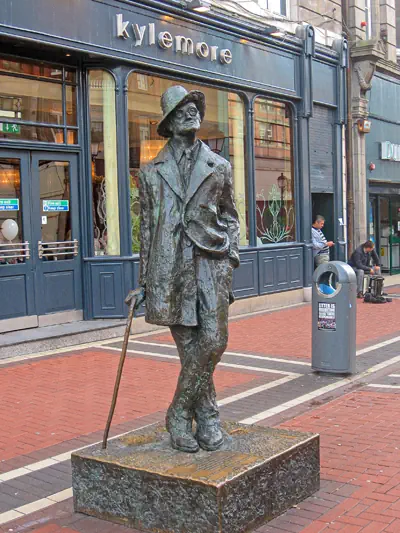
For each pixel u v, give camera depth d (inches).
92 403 257.3
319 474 169.5
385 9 742.5
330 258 625.3
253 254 506.6
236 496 142.0
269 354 349.4
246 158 511.5
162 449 160.1
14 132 367.2
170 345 374.0
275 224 541.0
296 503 161.0
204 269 157.0
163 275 154.4
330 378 294.2
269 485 151.6
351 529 147.3
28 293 374.6
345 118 629.0
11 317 366.6
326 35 612.7
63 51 375.9
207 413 162.7
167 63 429.4
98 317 405.7
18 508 164.9
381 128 727.7
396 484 171.5
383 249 781.3
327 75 601.0
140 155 426.9
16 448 208.8
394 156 746.2
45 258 384.8
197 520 141.0
